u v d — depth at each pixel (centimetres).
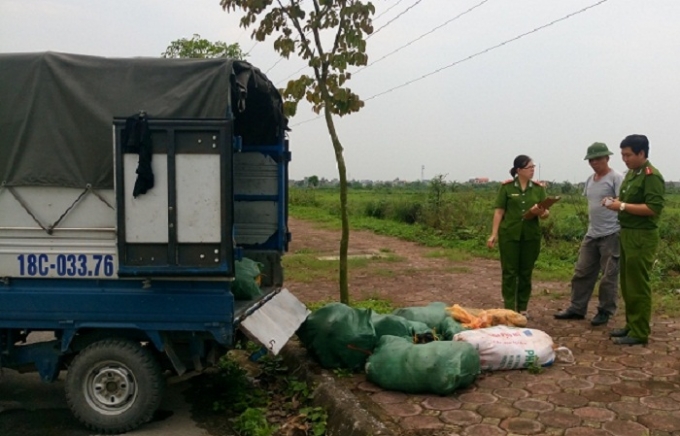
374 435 411
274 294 608
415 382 490
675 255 1200
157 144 434
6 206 464
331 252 1573
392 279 1120
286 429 462
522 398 482
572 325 716
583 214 1667
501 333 565
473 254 1520
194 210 436
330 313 568
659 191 600
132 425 469
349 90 738
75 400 468
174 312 457
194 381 588
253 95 586
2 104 466
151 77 462
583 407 461
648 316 624
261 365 625
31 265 464
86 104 460
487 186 4950
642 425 427
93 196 460
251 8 719
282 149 658
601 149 690
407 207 2527
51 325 465
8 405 534
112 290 461
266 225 662
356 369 558
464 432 419
